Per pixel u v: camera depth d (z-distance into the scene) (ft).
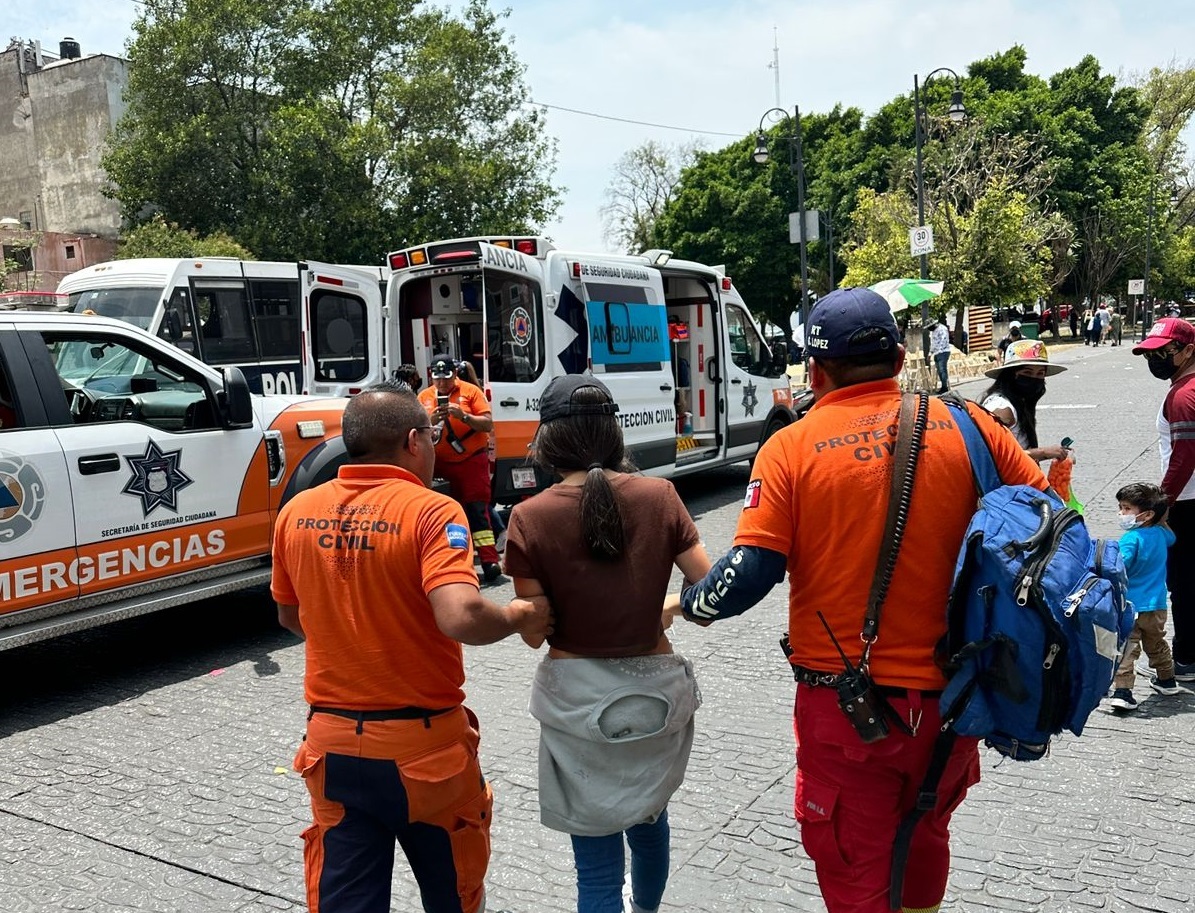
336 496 7.85
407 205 97.86
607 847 8.46
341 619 7.55
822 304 7.66
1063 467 15.97
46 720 16.94
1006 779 13.32
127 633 22.13
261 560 20.74
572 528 7.99
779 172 155.94
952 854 11.43
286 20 95.35
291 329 45.65
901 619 7.14
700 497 36.60
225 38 93.50
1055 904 10.37
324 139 92.02
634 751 8.11
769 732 15.16
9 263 83.76
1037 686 6.50
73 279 42.01
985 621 6.68
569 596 8.04
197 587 19.30
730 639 19.90
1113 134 151.53
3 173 120.78
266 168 94.43
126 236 92.27
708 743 14.80
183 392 19.89
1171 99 173.58
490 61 103.40
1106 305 157.07
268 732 16.08
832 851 7.41
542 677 8.25
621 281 31.09
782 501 7.28
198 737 15.93
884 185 143.23
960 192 105.50
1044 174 135.03
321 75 96.58
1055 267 135.33
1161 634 15.70
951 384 75.41
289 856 12.01
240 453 20.17
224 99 95.40
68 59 126.62
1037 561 6.58
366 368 38.40
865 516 7.11
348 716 7.57
